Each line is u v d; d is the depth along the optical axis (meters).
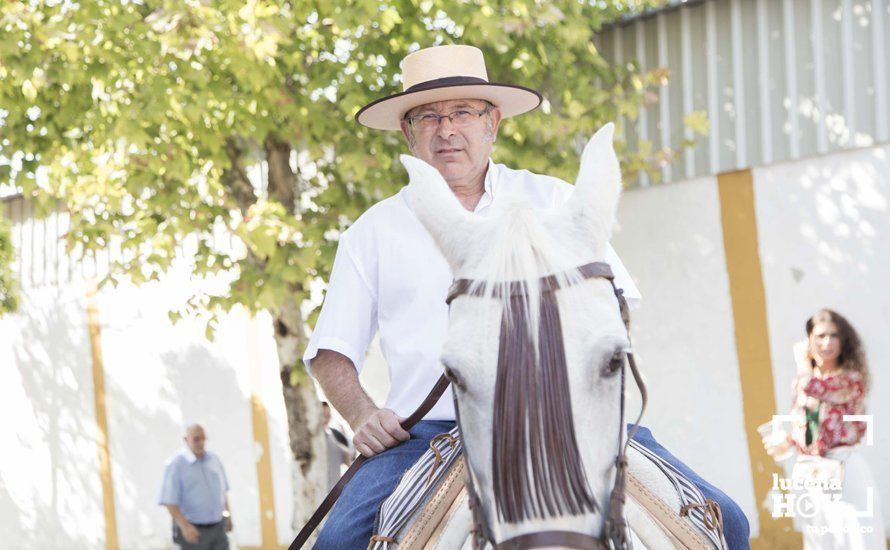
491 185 3.08
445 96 3.02
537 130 6.68
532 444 1.75
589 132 7.21
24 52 6.27
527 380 1.79
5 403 14.45
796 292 7.90
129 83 6.63
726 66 8.26
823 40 7.79
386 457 2.64
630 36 8.75
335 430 8.91
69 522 13.72
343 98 6.63
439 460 2.42
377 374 10.30
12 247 12.92
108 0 6.25
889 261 7.48
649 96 7.31
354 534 2.52
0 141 6.92
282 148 7.34
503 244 1.92
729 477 8.20
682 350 8.48
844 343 6.20
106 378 13.16
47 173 7.20
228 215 7.05
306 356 2.94
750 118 8.14
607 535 1.83
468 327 1.91
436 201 2.13
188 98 6.25
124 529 13.02
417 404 2.80
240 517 11.62
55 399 13.82
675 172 8.53
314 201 7.11
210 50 6.32
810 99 7.85
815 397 6.22
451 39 6.61
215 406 11.91
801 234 7.88
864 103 7.60
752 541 8.05
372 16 5.98
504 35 6.11
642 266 8.73
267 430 11.41
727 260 8.25
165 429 12.48
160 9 6.06
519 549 1.74
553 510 1.72
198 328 12.04
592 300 1.91
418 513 2.34
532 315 1.84
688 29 8.43
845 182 7.69
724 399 8.24
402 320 2.84
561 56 6.91
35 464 14.13
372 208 2.99
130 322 12.84
